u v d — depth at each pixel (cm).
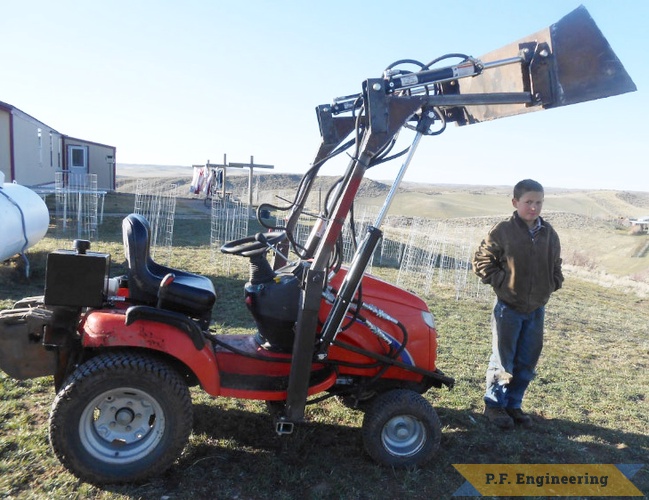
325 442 394
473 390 531
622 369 670
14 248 793
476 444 417
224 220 1911
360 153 310
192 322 323
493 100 318
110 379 307
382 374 371
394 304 379
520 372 453
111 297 356
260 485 329
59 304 317
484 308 980
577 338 828
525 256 422
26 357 326
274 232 403
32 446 344
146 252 356
